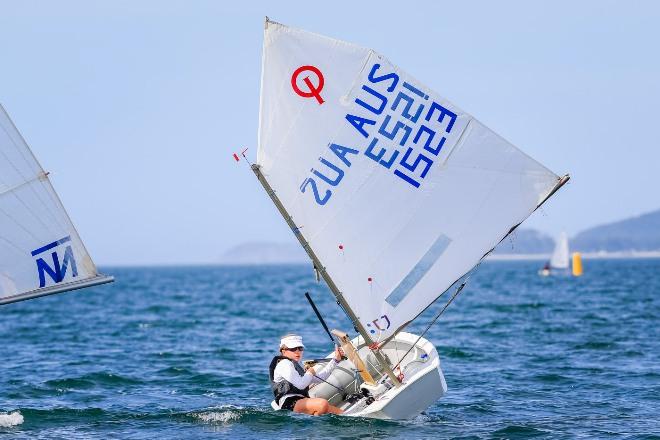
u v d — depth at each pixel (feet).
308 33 168.04
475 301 620.49
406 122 172.65
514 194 172.86
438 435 162.20
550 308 522.47
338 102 170.30
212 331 417.69
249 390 229.04
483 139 173.06
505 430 168.14
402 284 173.47
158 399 214.90
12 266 159.02
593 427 172.24
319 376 179.63
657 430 168.86
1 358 311.88
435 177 173.88
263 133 168.14
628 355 285.23
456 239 173.99
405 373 183.11
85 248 165.58
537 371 252.62
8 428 173.88
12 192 158.81
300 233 170.09
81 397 218.59
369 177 172.24
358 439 157.79
